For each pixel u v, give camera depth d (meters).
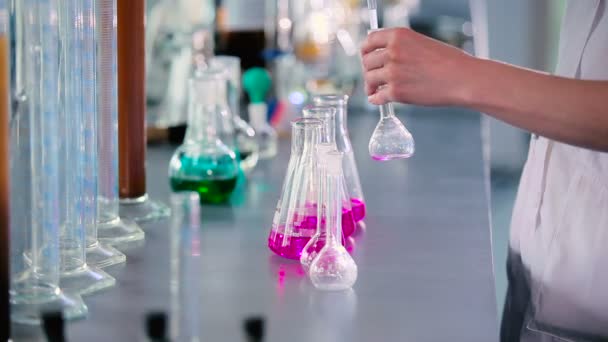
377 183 1.73
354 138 2.11
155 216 1.49
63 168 1.21
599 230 1.37
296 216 1.31
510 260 1.54
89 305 1.18
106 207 1.38
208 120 1.58
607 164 1.37
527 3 4.12
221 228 1.45
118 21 1.46
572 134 1.24
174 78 2.02
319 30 2.47
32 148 1.14
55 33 1.15
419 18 3.10
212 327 1.13
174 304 1.18
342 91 2.52
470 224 1.48
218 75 1.60
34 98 1.14
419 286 1.24
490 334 1.12
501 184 3.93
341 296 1.21
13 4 1.12
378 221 1.50
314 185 1.31
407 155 1.31
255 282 1.25
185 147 1.59
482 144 2.08
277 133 2.08
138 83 1.48
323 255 1.23
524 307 1.49
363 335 1.12
